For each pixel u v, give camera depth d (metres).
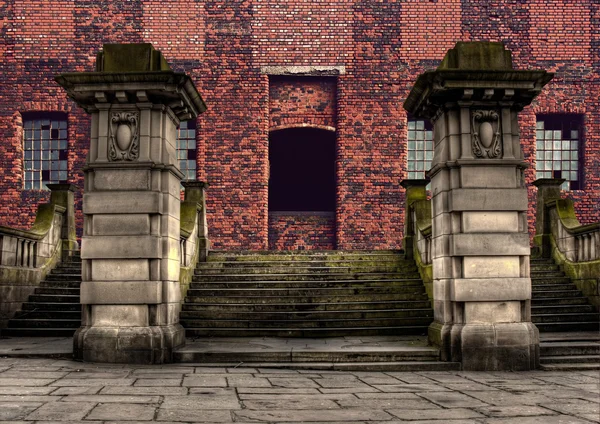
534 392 7.24
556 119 19.97
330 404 6.44
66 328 12.05
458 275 9.25
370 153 19.25
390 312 12.15
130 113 9.54
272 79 19.56
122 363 9.08
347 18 19.47
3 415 5.76
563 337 10.70
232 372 8.44
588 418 5.94
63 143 19.66
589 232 12.77
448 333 9.22
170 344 9.27
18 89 19.17
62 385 7.25
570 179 19.92
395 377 8.28
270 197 28.95
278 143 26.41
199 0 19.36
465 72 8.98
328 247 19.41
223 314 12.08
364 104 19.33
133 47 9.41
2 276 12.08
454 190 9.29
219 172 19.16
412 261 14.32
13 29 19.22
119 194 9.41
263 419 5.77
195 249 14.03
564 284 13.15
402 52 19.42
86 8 19.25
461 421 5.79
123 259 9.36
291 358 9.20
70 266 14.47
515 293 9.20
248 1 19.42
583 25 19.55
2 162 19.11
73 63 19.17
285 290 12.91
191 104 10.21
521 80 9.11
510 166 9.34
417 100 9.94
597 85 19.50
